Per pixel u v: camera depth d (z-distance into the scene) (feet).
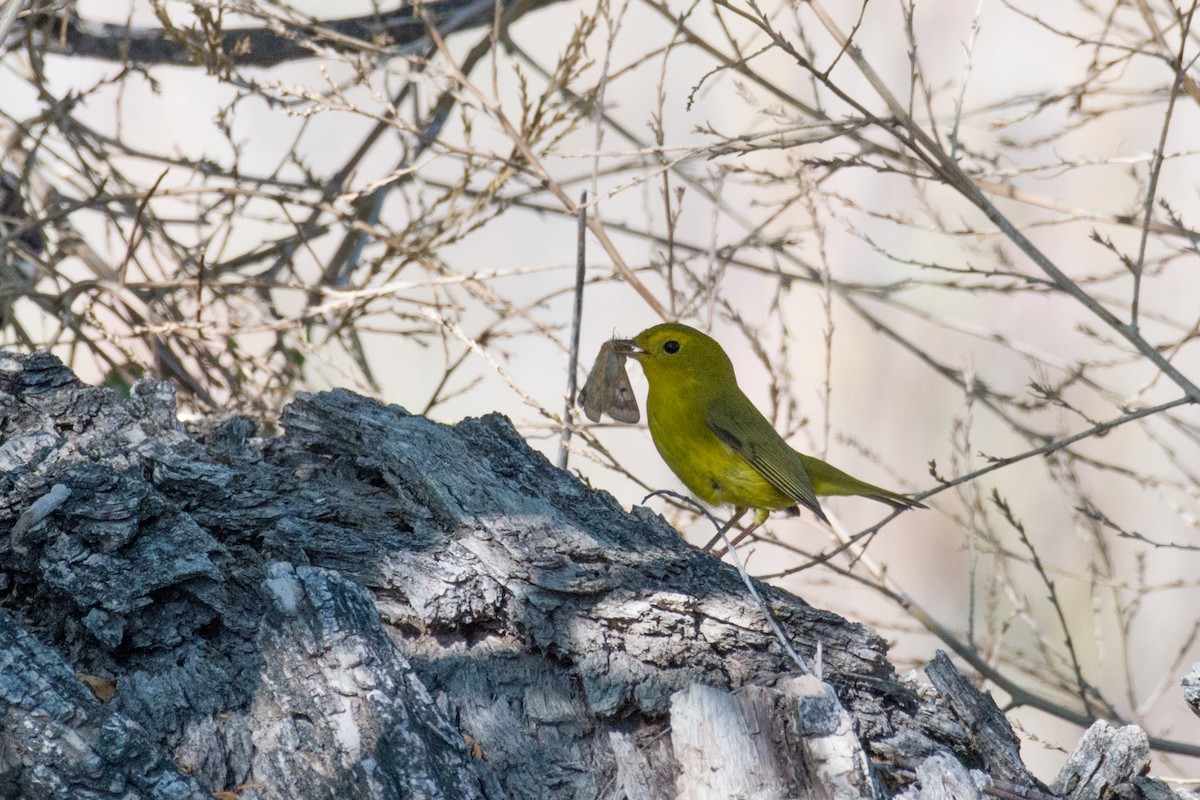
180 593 19.74
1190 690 19.66
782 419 70.64
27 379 22.99
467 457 23.39
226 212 40.91
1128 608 37.11
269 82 34.81
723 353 33.09
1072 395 63.82
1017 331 69.62
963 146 35.88
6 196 40.06
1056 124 67.00
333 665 17.34
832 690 17.66
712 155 30.48
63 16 38.34
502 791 17.84
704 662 19.52
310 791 16.66
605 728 19.02
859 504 70.64
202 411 36.27
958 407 68.69
